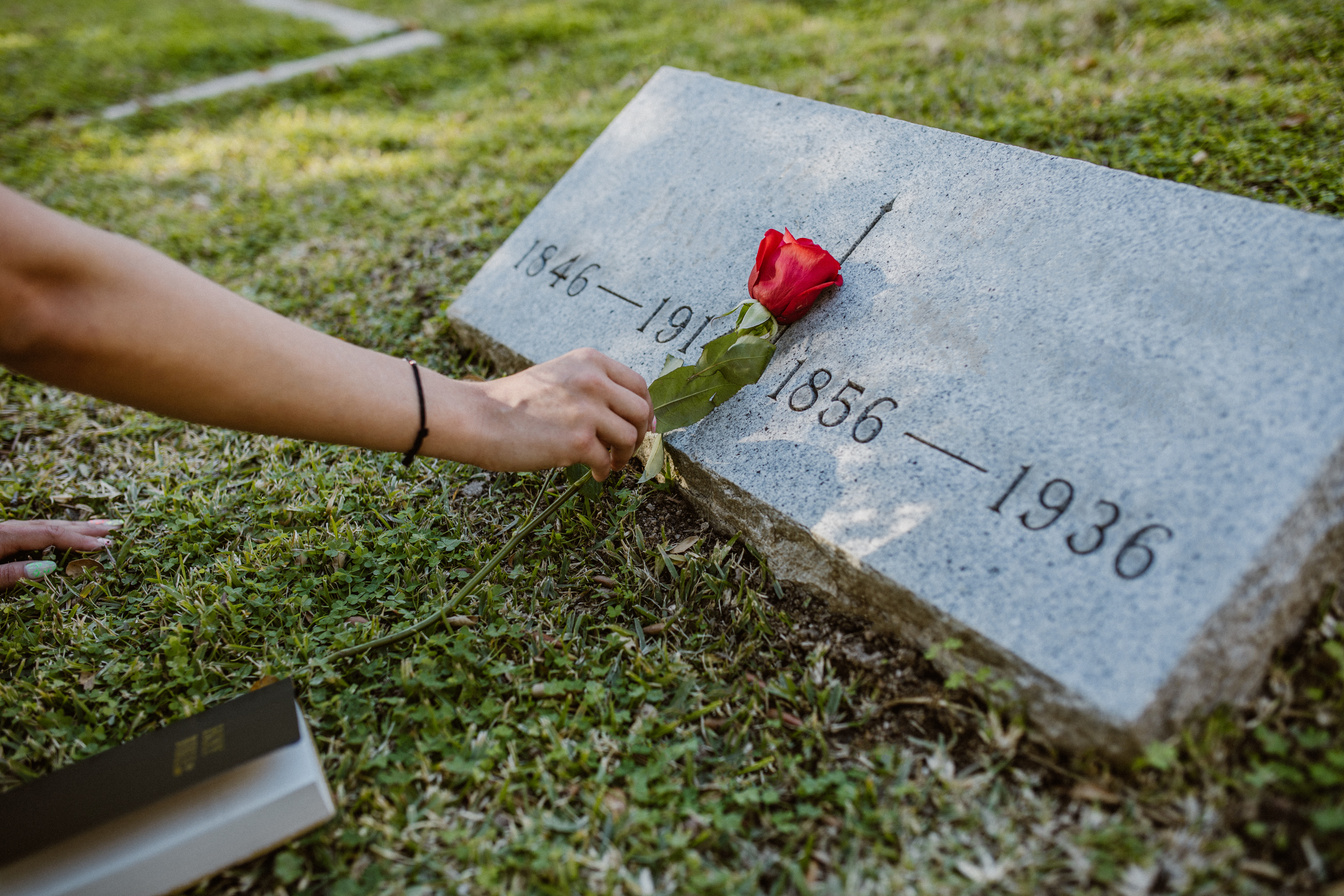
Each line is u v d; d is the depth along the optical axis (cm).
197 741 156
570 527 222
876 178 226
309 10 846
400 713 178
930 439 182
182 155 502
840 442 192
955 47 432
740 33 525
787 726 175
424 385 163
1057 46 416
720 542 215
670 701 182
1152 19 417
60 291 125
